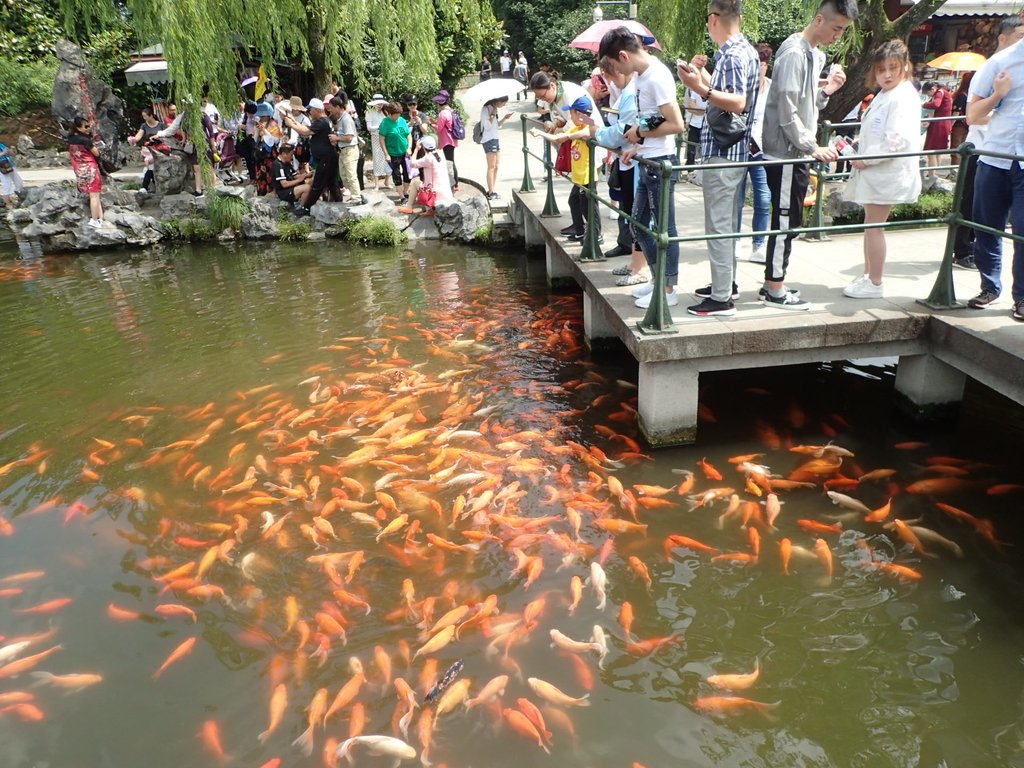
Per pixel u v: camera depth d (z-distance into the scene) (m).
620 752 3.12
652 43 9.71
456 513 4.66
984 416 5.39
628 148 5.80
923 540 4.24
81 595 4.20
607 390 6.33
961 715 3.22
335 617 3.92
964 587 3.92
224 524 4.73
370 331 8.01
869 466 4.94
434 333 7.84
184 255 11.99
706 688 3.41
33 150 19.44
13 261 11.95
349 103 13.77
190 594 4.16
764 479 4.78
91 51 20.45
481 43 23.16
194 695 3.51
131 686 3.58
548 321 8.02
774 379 6.22
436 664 3.58
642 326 4.97
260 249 12.10
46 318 9.00
